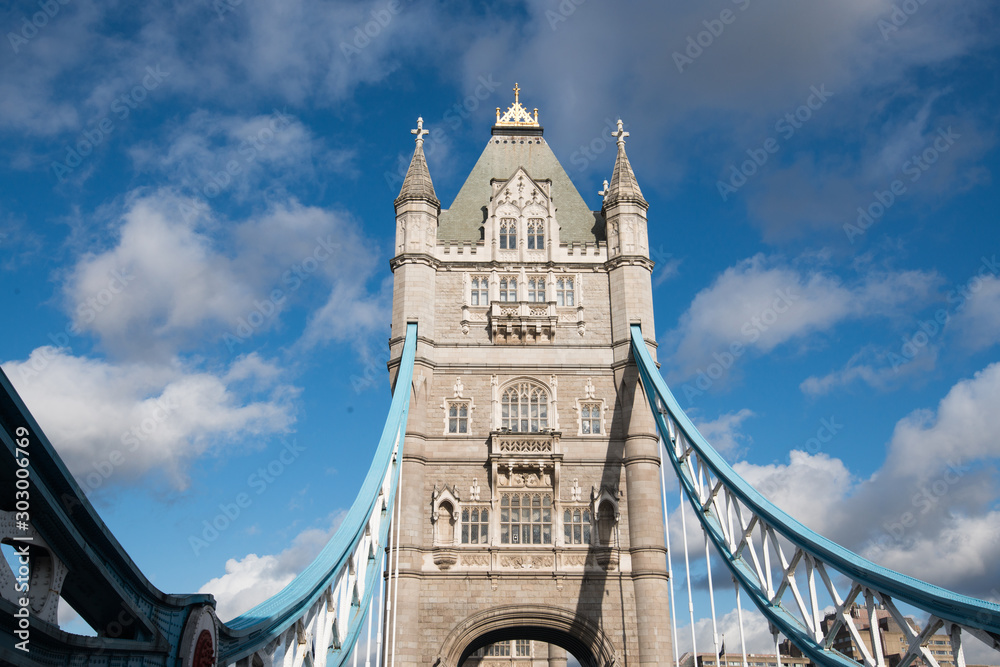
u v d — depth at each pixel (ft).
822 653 100.48
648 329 184.85
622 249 191.72
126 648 58.90
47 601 53.26
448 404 179.93
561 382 182.09
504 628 164.25
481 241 194.90
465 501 172.04
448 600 164.14
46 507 51.39
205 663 66.90
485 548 167.32
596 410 180.24
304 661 101.50
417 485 170.40
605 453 175.83
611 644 161.17
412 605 161.38
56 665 53.62
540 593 164.96
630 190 197.98
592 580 165.89
